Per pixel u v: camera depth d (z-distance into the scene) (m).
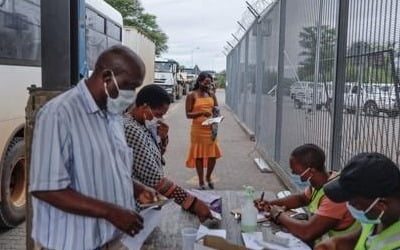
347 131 4.18
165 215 3.41
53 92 3.01
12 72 5.47
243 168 9.10
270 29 9.28
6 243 5.15
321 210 2.97
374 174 1.87
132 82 2.23
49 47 3.21
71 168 2.17
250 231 3.10
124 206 2.31
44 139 2.11
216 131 7.08
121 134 2.42
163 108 3.54
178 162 9.65
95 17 9.98
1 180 5.25
